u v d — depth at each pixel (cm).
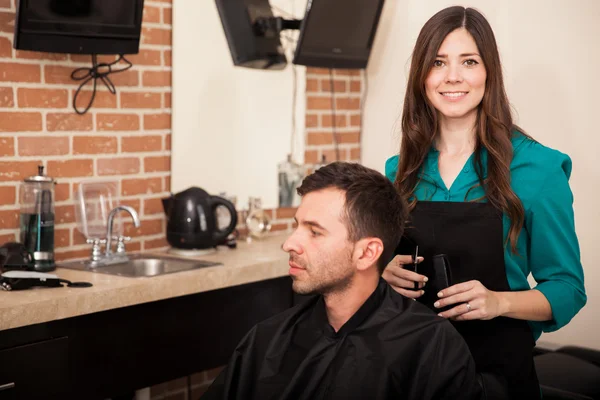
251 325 291
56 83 277
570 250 180
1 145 264
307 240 153
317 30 336
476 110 189
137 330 252
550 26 318
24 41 247
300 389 156
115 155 298
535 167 181
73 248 288
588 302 313
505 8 331
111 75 294
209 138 332
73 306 228
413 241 193
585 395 225
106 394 244
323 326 160
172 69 315
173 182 320
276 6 357
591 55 307
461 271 187
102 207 287
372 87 391
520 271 185
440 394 149
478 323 184
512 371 183
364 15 350
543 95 322
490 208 184
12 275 233
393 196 155
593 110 307
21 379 220
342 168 154
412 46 370
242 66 326
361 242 151
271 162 361
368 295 157
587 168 311
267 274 290
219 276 272
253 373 163
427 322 154
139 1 266
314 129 379
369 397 150
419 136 194
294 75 367
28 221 258
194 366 271
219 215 318
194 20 321
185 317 267
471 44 182
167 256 297
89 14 256
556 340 322
